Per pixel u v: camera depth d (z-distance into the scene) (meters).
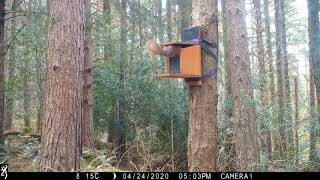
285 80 15.87
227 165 7.71
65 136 6.01
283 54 16.08
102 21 12.94
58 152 5.96
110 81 12.59
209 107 5.70
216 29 5.85
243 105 8.68
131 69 12.84
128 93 12.63
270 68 15.42
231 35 9.36
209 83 5.70
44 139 6.07
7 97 12.44
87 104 10.44
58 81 6.09
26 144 9.18
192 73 5.55
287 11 17.67
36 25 11.45
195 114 5.74
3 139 8.60
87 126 10.38
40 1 12.14
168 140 11.97
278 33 16.09
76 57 6.24
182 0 14.78
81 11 6.41
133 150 10.67
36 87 12.17
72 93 6.13
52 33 6.23
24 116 13.95
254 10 15.33
